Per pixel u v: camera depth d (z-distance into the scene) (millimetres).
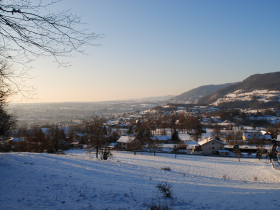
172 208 8711
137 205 9117
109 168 21484
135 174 19656
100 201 9500
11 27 5121
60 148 58938
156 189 12672
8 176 12750
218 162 47531
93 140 37281
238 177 31328
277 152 50500
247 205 9203
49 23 5242
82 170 17688
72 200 9391
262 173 34781
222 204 9406
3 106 15539
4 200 8531
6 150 39969
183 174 27094
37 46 5512
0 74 5945
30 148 50562
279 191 14219
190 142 82312
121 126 141125
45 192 10305
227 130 117125
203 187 15234
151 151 64812
